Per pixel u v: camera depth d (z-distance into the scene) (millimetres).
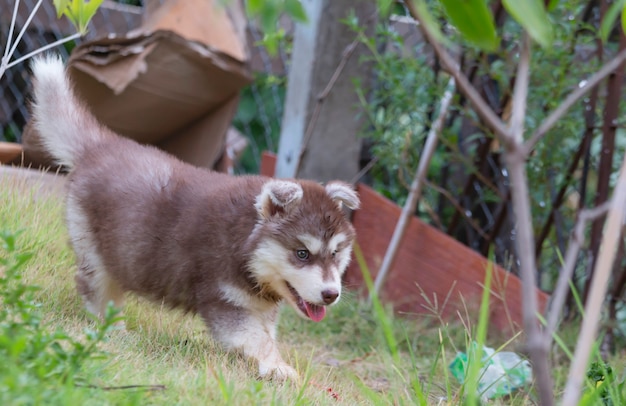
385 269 6738
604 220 5988
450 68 2439
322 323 6465
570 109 6504
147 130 7359
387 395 4613
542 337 2705
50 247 5602
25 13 8078
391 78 6820
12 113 8633
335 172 7410
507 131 2510
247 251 4664
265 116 10047
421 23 2414
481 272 6527
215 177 5059
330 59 7258
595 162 7070
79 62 6750
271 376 4496
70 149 5363
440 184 7637
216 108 7367
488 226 7613
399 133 7285
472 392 3447
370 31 7367
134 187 4977
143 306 5375
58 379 3121
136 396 3129
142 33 6750
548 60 6328
